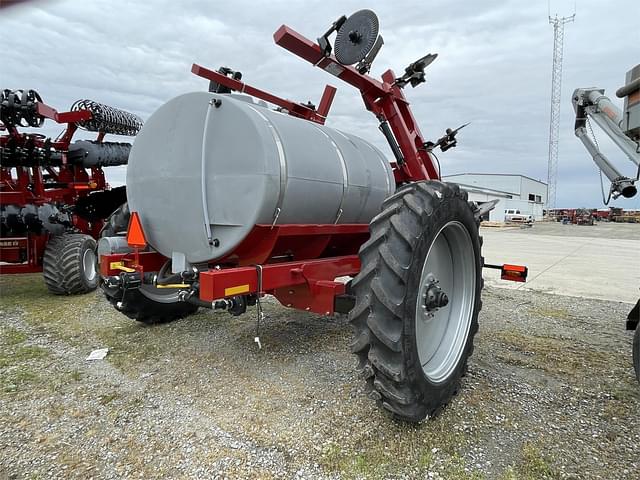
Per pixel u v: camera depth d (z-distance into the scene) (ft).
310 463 6.82
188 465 6.76
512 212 156.76
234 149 8.61
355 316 7.22
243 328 13.61
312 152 9.61
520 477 6.52
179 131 9.36
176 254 9.59
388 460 6.89
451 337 9.25
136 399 8.91
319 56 10.87
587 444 7.43
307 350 11.71
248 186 8.43
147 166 9.95
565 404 8.88
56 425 7.91
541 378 10.22
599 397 9.23
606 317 16.44
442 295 8.29
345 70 11.19
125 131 25.18
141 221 10.28
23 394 9.12
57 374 10.17
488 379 10.04
